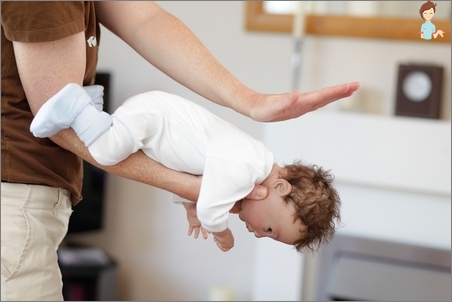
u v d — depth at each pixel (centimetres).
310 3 331
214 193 135
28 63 126
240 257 351
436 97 306
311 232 148
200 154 138
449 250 294
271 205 145
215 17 345
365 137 293
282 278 312
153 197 362
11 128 134
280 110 130
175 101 143
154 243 364
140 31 153
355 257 303
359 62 330
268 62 340
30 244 135
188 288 361
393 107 325
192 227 155
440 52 320
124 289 369
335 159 296
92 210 351
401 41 324
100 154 129
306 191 146
